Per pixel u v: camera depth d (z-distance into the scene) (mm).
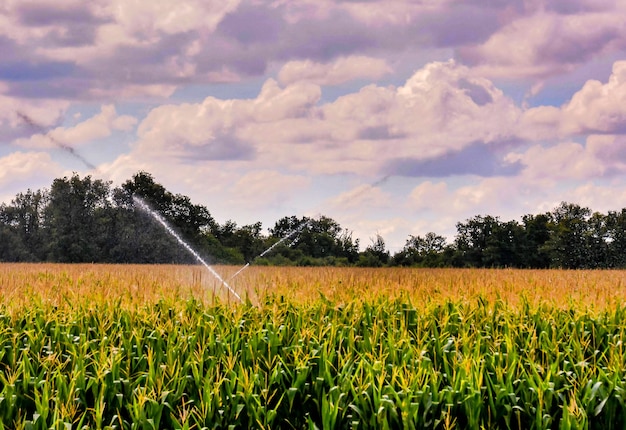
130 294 15961
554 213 105438
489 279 22656
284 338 11609
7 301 15422
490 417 8367
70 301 15008
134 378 9641
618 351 10789
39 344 11469
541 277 26484
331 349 10602
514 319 13516
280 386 9141
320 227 73938
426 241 100312
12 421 8359
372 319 14078
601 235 99438
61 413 7949
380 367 9109
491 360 9750
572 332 12250
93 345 10992
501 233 99562
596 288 18953
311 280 20266
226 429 8312
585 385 8883
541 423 8141
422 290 17531
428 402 8188
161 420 8539
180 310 14445
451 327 13133
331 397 8375
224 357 9992
